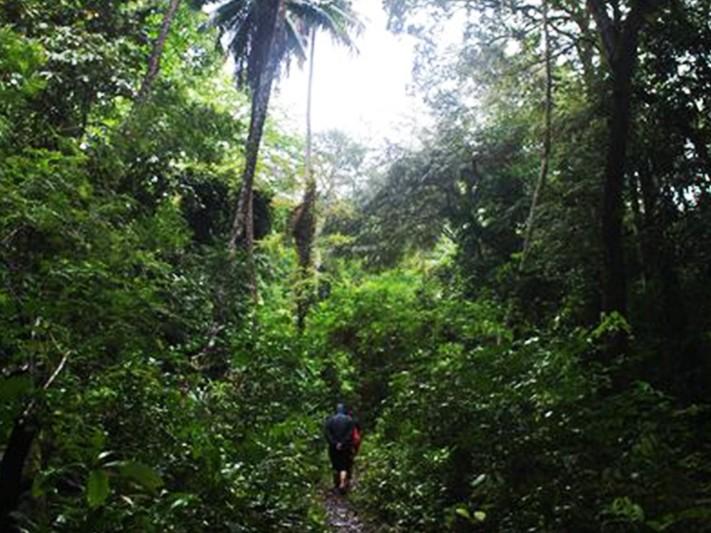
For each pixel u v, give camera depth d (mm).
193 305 7477
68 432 3609
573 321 13508
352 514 10172
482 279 19297
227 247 11398
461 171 20062
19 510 3363
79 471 3699
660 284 12461
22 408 2988
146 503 4070
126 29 11016
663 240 12414
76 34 8570
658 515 5414
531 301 15898
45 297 4000
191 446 5082
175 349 6117
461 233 20422
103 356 4570
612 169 10586
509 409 6914
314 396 12266
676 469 6133
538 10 14531
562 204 14633
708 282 12297
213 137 9086
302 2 24547
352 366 18578
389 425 10703
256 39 21656
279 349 10070
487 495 6953
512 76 16297
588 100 14039
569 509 5824
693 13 12148
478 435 7016
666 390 10539
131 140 6914
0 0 7930
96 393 4270
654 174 13086
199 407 5734
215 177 17359
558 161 15164
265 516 6047
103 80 8508
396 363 16828
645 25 11914
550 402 6711
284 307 24234
